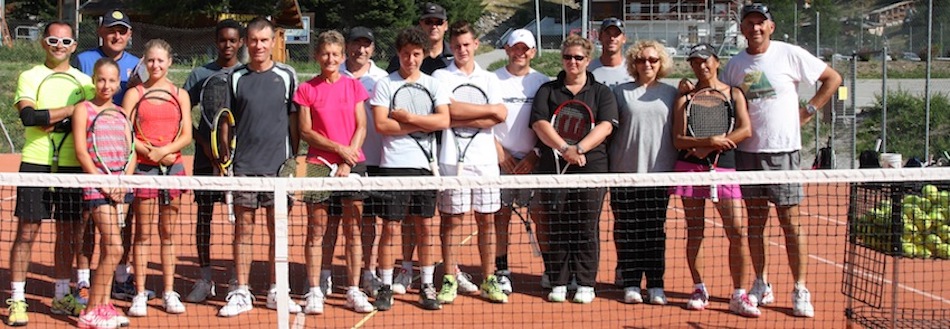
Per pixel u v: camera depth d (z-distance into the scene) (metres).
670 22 36.91
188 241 8.29
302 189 5.04
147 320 6.02
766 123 6.21
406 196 6.32
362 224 6.75
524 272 7.47
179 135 6.11
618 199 6.60
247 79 6.18
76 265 6.62
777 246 8.45
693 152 6.26
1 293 6.67
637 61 6.40
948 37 26.03
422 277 6.41
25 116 5.84
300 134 6.25
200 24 36.38
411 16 42.19
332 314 6.19
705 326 5.91
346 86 6.21
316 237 6.19
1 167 16.64
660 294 6.50
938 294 6.65
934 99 20.25
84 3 42.59
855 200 5.69
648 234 6.52
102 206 5.75
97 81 5.79
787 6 28.98
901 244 5.41
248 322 5.98
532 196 6.61
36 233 6.00
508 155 6.76
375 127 6.32
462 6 44.69
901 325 5.73
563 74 6.48
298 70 24.27
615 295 6.75
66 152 5.96
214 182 5.09
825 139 19.75
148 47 6.03
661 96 6.42
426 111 6.26
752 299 6.20
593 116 6.34
